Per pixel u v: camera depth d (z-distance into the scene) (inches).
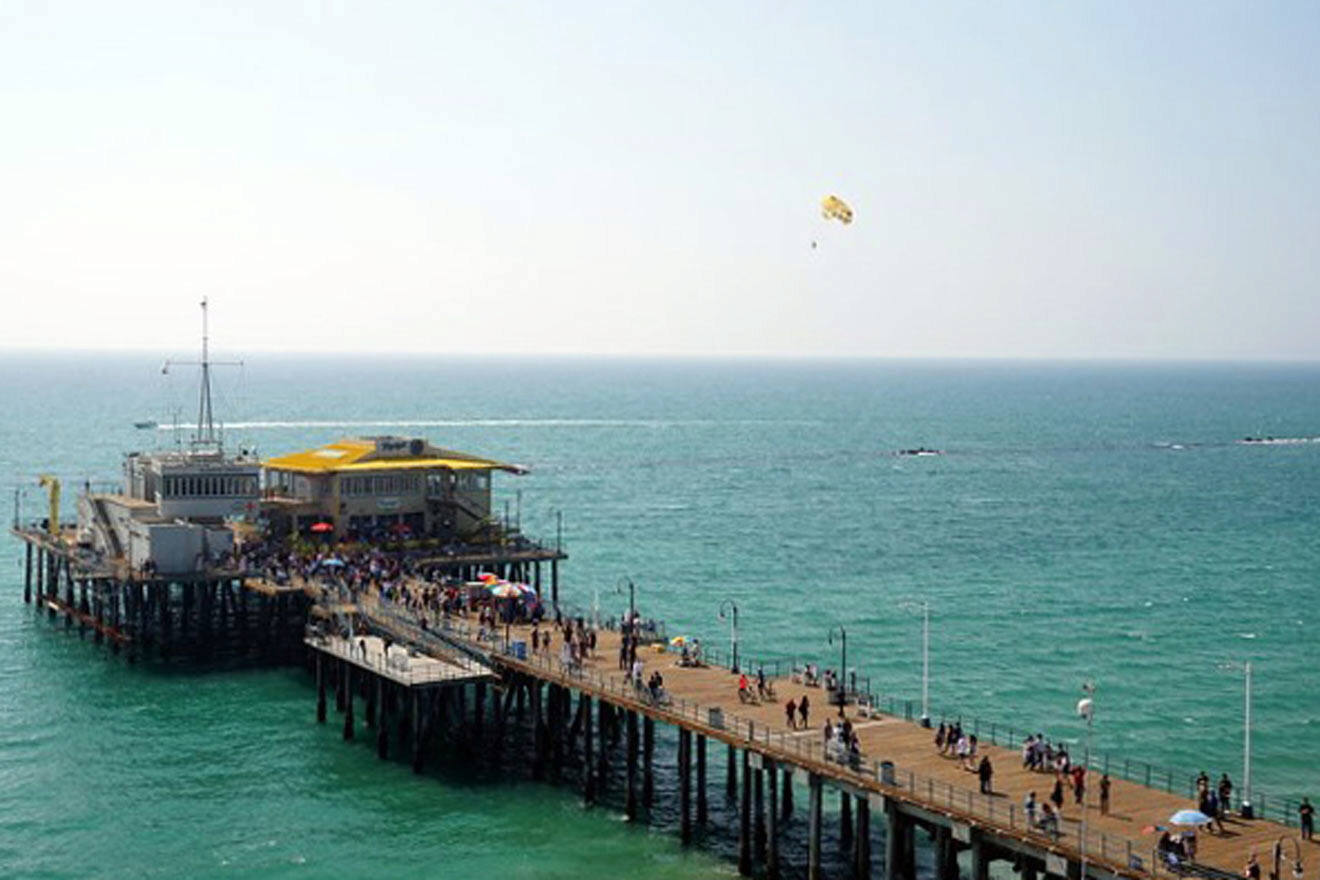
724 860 2933.1
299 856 2970.0
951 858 2613.2
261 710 3998.5
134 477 5157.5
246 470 4945.9
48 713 3956.7
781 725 2972.4
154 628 4874.5
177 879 2861.7
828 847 3019.2
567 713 3720.5
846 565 6668.3
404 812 3216.0
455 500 5260.8
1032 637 5034.5
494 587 3961.6
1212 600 5772.6
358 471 5098.4
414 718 3752.5
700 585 6131.9
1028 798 2402.8
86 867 2918.3
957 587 6063.0
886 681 4394.7
